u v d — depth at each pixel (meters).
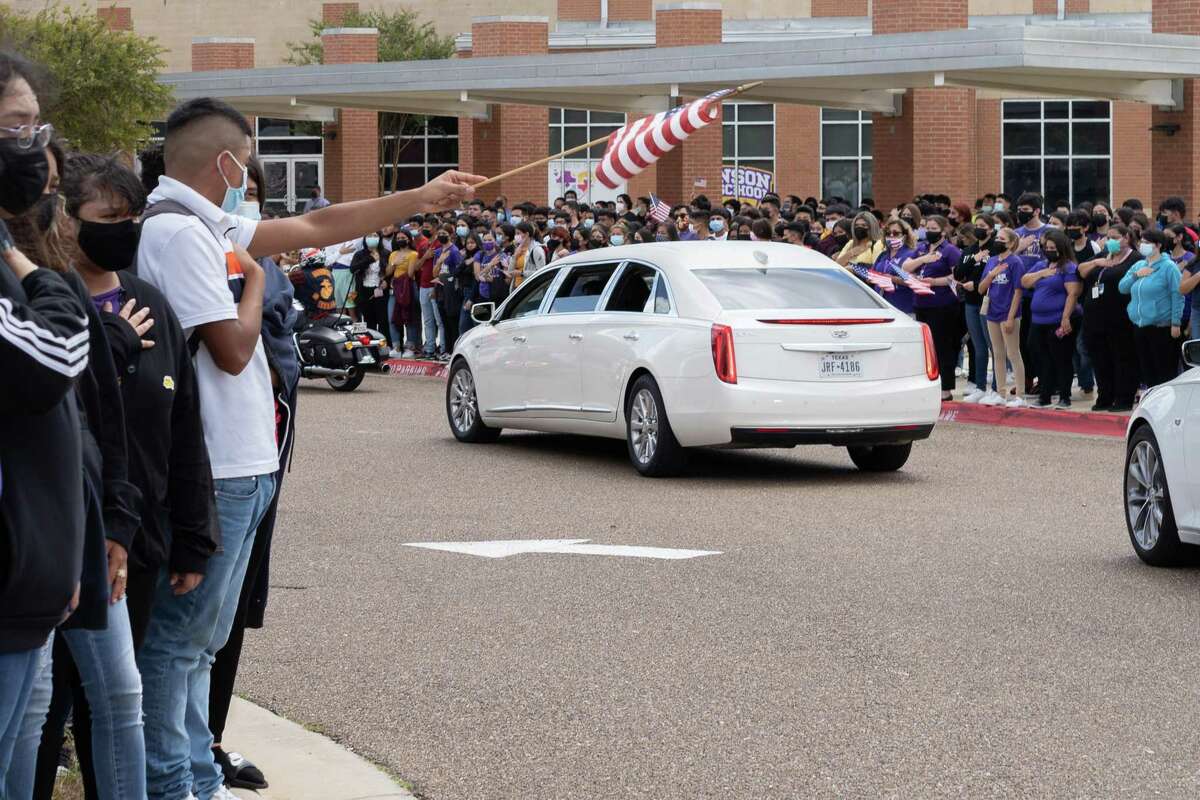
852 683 7.60
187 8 53.53
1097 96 30.22
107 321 4.70
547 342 15.91
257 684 7.70
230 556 5.32
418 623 8.91
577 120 47.81
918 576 10.08
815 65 27.97
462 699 7.40
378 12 51.97
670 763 6.43
